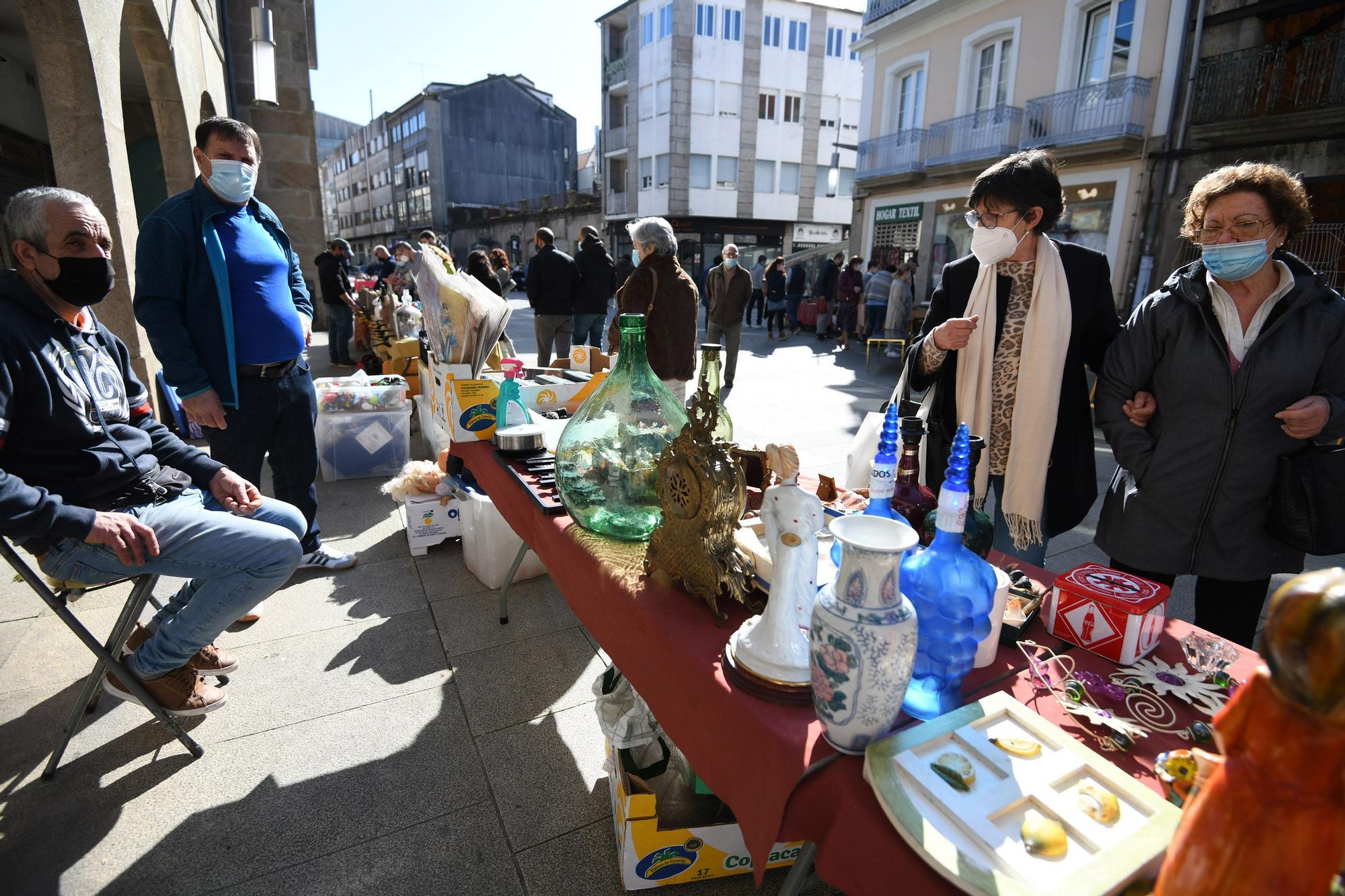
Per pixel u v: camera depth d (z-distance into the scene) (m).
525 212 36.28
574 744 1.92
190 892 1.44
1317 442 1.50
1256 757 0.47
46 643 2.31
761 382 7.86
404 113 45.44
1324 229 7.94
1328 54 7.73
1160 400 1.64
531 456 2.12
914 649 0.80
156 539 1.62
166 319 2.31
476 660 2.31
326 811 1.67
